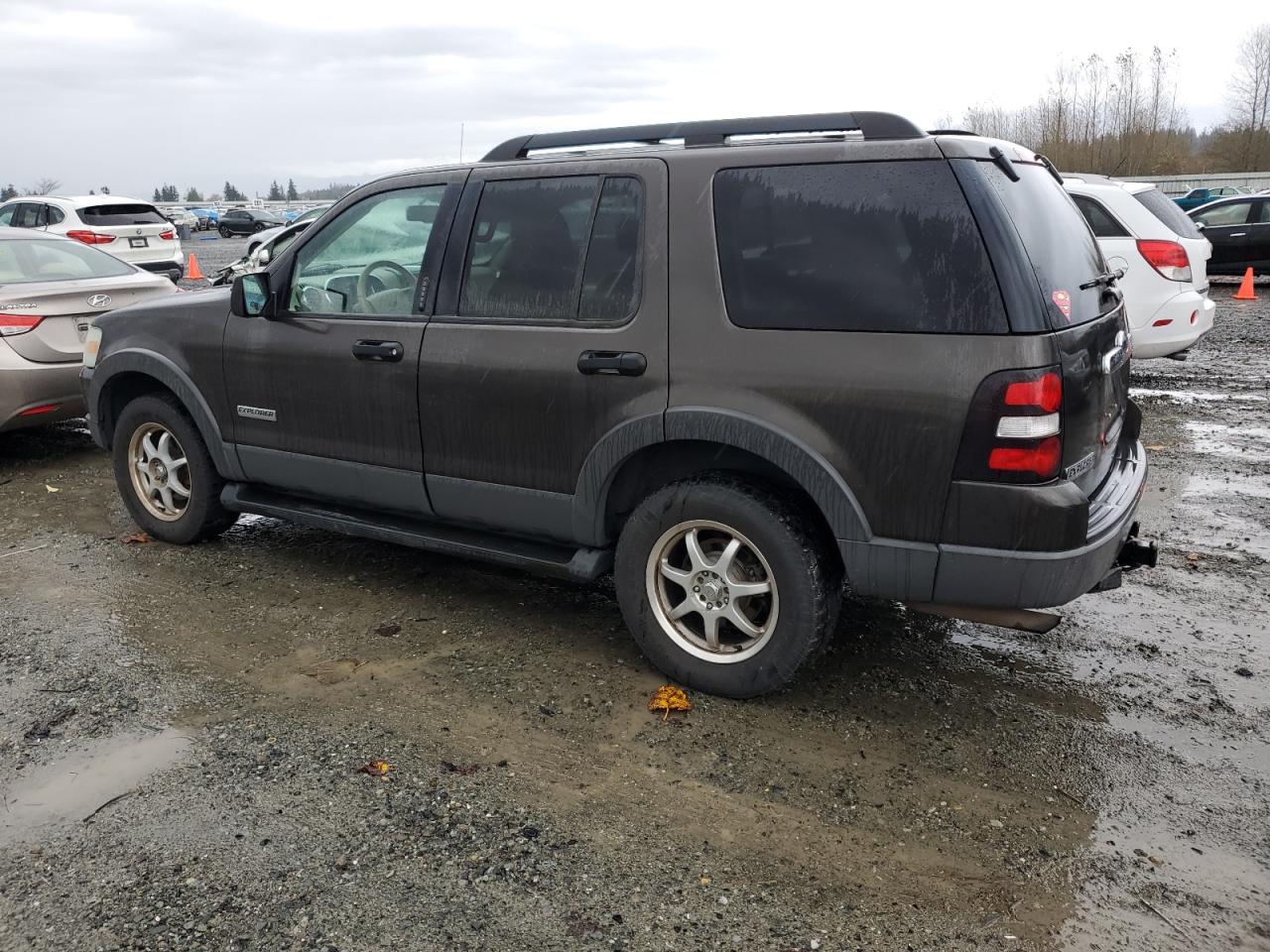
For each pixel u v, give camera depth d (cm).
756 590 327
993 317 277
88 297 654
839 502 301
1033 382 273
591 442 342
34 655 379
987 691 350
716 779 297
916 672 364
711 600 336
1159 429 731
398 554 488
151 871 256
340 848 265
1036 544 280
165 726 328
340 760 307
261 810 281
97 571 468
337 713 336
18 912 242
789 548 315
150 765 304
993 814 280
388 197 397
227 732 323
